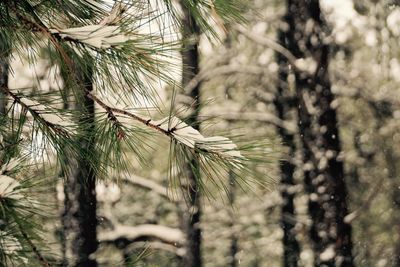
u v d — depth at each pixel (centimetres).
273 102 995
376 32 967
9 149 204
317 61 860
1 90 213
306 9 868
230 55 961
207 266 1116
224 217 1055
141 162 214
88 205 849
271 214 1057
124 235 1000
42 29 204
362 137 1077
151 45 196
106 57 204
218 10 214
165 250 1019
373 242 1112
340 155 850
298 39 869
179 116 213
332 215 835
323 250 834
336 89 1002
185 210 948
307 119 854
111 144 207
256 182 206
